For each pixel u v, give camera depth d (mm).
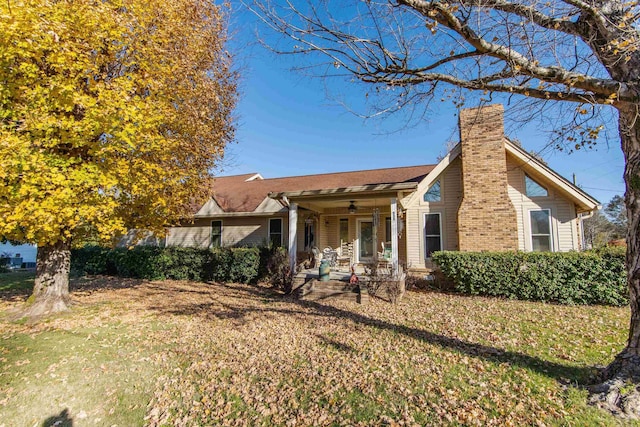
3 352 5730
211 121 10812
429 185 13070
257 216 17078
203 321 7855
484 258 10391
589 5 3693
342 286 10609
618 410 3432
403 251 14438
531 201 11680
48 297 8562
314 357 5496
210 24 10445
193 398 4375
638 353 3656
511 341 5883
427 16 4199
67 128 6492
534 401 3820
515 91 4387
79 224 7617
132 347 6125
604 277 9016
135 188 7609
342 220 16453
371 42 4680
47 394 4461
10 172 5926
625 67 3768
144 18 7812
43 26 5895
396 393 4211
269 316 8266
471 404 3859
